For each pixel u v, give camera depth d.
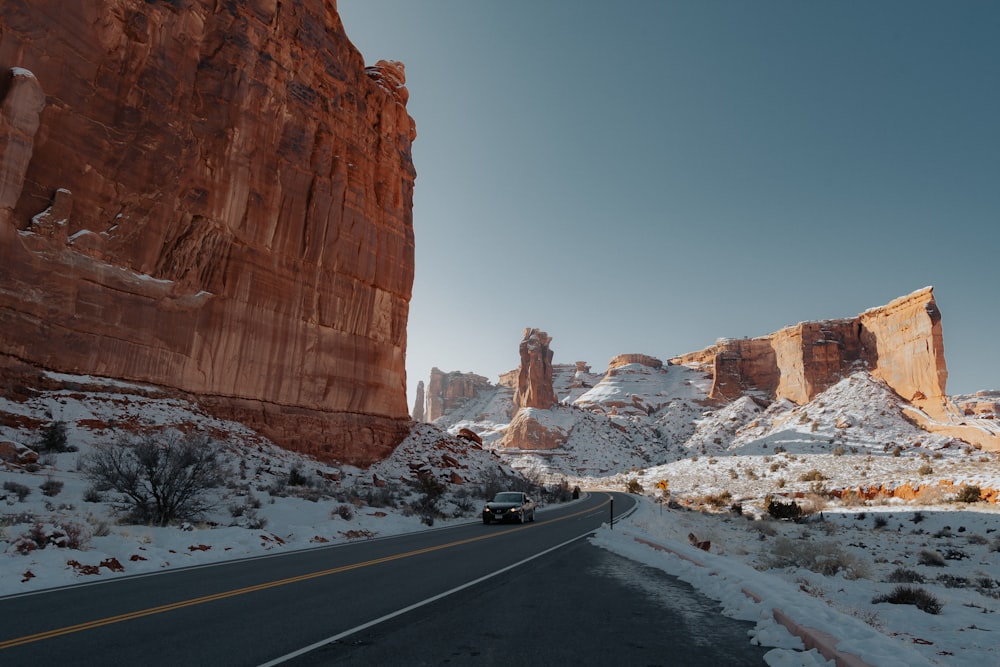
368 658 5.43
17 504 14.59
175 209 34.16
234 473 27.16
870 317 123.25
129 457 17.91
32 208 27.59
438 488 41.06
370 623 6.80
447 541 17.20
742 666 5.29
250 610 7.46
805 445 95.94
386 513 25.42
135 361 31.19
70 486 18.52
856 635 5.69
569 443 145.38
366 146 52.16
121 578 10.02
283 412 40.06
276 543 15.16
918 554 23.84
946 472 58.16
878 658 4.73
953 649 7.71
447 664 5.28
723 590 8.74
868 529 36.06
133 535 13.18
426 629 6.56
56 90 28.53
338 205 46.84
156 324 32.47
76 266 28.77
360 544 16.19
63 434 23.95
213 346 35.81
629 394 192.00
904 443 86.81
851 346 128.12
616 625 6.85
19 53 26.91
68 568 10.03
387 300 52.31
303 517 20.58
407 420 54.84
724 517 44.88
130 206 31.94
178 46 35.09
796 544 23.27
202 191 35.59
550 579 10.23
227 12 38.50
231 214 37.34
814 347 129.75
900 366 109.44
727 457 99.88
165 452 17.67
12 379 25.41
